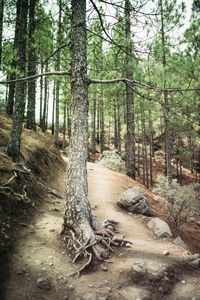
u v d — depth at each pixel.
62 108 35.28
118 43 9.96
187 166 43.56
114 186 16.69
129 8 9.16
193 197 16.72
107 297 6.44
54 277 6.96
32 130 20.05
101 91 29.77
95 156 38.31
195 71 9.34
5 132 14.25
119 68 10.38
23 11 11.44
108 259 7.89
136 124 42.72
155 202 16.75
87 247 7.86
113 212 12.54
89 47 10.83
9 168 10.51
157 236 10.38
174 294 6.86
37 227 8.98
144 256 8.23
